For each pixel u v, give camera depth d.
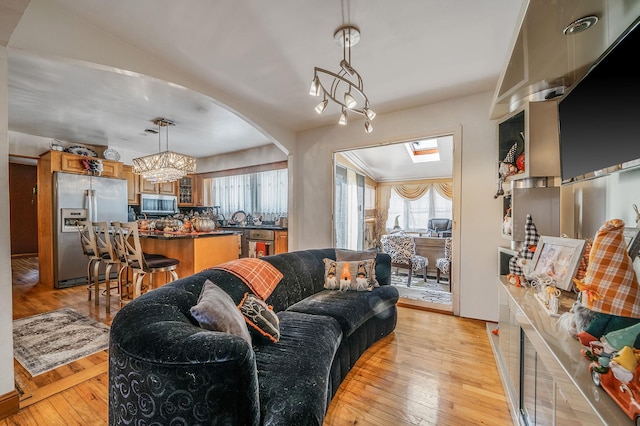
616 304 0.92
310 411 1.08
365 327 2.28
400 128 3.41
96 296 3.38
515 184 2.26
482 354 2.27
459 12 1.75
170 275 3.43
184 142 5.07
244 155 5.71
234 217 6.00
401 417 1.57
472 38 2.02
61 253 4.14
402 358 2.21
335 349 1.67
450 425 1.51
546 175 2.04
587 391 0.75
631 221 1.34
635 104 1.09
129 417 0.90
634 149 1.10
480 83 2.72
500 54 2.23
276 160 5.20
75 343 2.39
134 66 2.13
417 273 5.28
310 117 3.69
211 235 3.36
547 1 1.24
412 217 8.20
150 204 5.89
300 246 4.28
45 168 4.34
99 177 4.60
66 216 4.21
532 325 1.18
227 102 3.02
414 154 6.48
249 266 2.10
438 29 1.92
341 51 2.18
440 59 2.30
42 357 2.17
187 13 1.77
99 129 4.25
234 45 2.11
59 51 1.75
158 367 0.85
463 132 3.03
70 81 2.70
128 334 0.96
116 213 4.80
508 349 1.81
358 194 6.47
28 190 7.07
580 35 1.46
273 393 1.13
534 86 2.05
